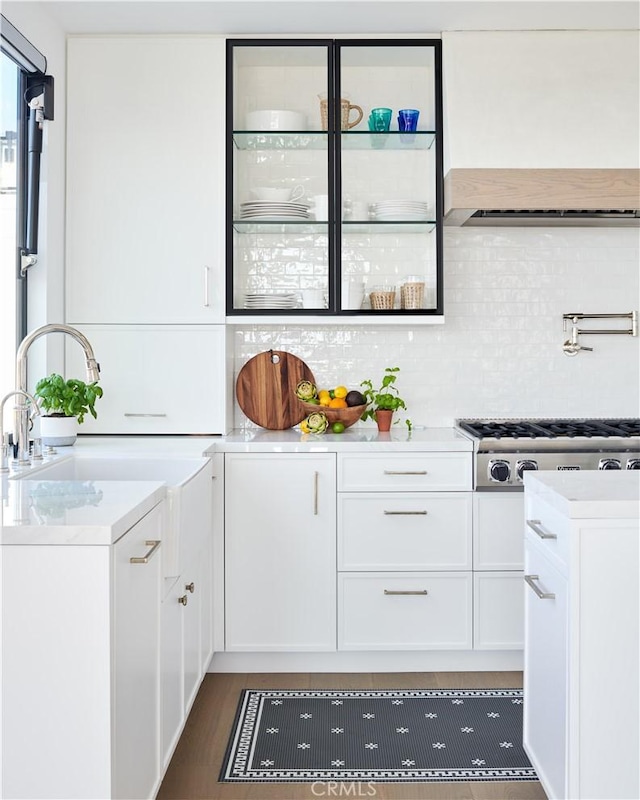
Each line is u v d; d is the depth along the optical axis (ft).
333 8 10.15
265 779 7.73
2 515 5.52
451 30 10.73
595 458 9.95
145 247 10.80
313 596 10.19
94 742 5.22
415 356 12.01
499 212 10.85
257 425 11.86
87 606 5.20
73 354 10.83
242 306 11.35
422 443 10.08
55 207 10.47
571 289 11.98
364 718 9.02
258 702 9.45
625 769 6.15
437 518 10.14
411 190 11.44
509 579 10.18
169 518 6.98
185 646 7.88
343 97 11.63
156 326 10.84
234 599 10.18
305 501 10.13
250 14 10.28
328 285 11.05
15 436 8.23
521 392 11.95
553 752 6.62
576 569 6.09
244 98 11.55
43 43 10.00
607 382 11.98
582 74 10.68
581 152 10.64
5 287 9.60
